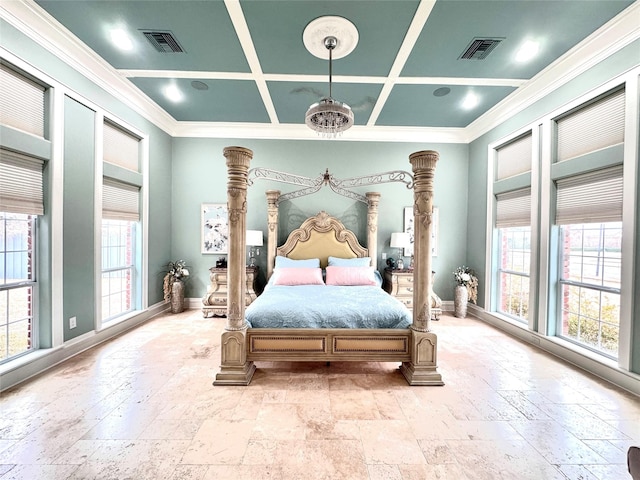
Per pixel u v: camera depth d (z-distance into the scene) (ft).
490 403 7.57
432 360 8.67
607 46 8.75
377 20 8.25
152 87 12.28
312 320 9.18
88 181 10.76
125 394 7.82
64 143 9.66
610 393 8.04
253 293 15.39
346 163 17.07
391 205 17.21
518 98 12.46
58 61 9.34
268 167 16.98
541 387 8.39
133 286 14.26
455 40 9.08
